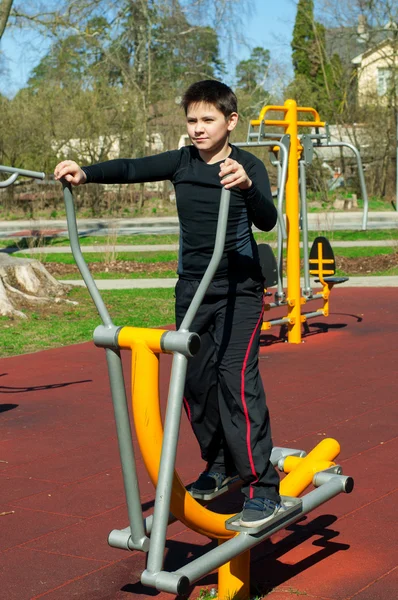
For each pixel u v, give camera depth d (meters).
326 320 11.37
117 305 13.20
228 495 4.79
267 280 9.12
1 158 38.03
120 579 3.72
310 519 4.38
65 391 7.64
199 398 3.54
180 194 3.35
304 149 9.48
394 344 9.52
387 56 39.47
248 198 3.10
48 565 3.88
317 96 42.19
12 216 35.84
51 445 5.91
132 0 38.72
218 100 3.21
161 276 17.69
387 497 4.67
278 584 3.62
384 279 15.75
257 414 3.25
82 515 4.54
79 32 33.66
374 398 7.04
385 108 40.28
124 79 40.47
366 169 41.50
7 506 4.70
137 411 2.83
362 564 3.80
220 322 3.35
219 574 3.47
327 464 3.79
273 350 9.41
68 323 11.66
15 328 11.25
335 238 23.48
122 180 3.19
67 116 37.56
